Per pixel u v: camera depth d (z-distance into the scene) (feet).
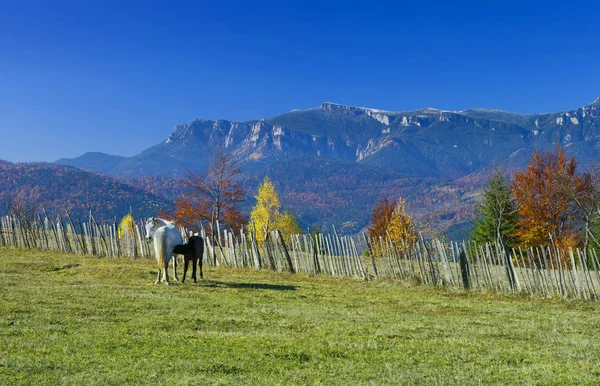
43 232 113.39
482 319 52.01
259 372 29.48
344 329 42.91
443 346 37.99
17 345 32.12
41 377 26.43
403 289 76.48
